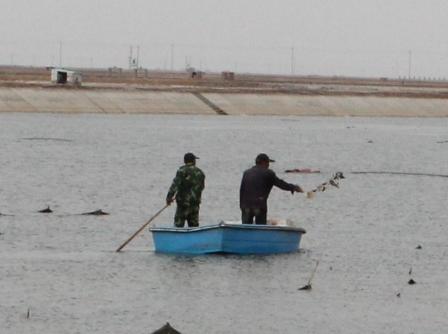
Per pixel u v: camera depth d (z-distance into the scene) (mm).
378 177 181375
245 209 91875
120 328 66875
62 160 198750
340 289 79375
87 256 91125
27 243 98438
